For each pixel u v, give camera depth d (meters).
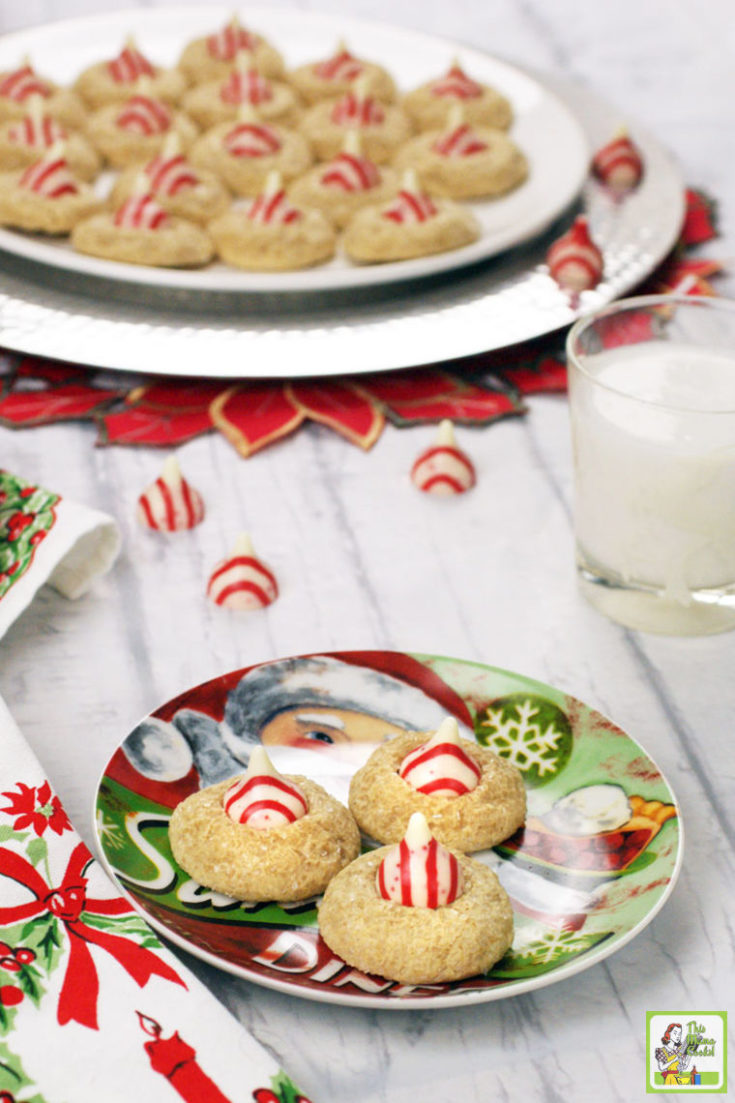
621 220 1.02
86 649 0.79
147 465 0.89
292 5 1.47
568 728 0.75
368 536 0.86
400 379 0.95
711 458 0.77
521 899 0.70
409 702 0.76
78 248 0.98
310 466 0.89
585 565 0.82
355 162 1.04
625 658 0.80
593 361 0.82
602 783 0.73
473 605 0.82
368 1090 0.66
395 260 0.99
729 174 1.13
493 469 0.90
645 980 0.69
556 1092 0.66
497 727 0.75
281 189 0.99
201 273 0.94
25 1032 0.65
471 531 0.86
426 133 1.12
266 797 0.70
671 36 1.41
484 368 0.96
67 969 0.67
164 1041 0.65
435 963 0.67
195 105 1.13
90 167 1.07
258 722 0.75
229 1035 0.66
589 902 0.70
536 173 1.08
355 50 1.23
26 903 0.68
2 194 1.00
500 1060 0.67
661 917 0.71
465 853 0.71
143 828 0.71
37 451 0.89
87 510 0.81
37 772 0.72
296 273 0.94
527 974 0.67
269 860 0.69
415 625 0.81
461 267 0.96
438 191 1.05
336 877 0.69
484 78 1.17
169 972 0.67
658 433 0.77
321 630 0.81
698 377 0.80
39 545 0.80
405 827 0.71
